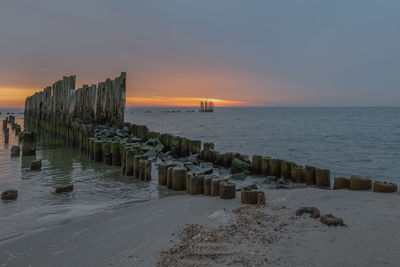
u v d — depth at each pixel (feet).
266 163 39.06
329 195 25.07
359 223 16.08
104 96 81.76
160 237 15.81
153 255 13.62
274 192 26.94
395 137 104.47
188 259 12.80
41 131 108.99
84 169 43.01
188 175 28.91
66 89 81.87
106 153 47.29
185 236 15.56
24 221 21.48
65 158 53.06
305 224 16.22
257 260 12.21
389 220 16.39
